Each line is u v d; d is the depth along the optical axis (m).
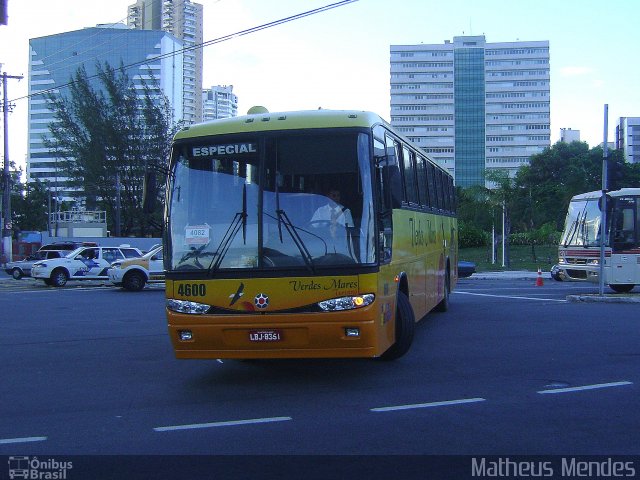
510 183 43.09
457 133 140.12
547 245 54.88
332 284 8.09
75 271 30.02
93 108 55.41
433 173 14.66
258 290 8.19
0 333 14.38
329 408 7.69
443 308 16.56
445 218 16.44
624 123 140.75
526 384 8.86
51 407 7.96
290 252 8.19
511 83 139.75
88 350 12.13
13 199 73.50
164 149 56.28
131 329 14.89
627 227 21.00
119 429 6.96
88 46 124.56
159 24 156.12
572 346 11.78
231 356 8.34
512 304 18.86
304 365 10.36
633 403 7.84
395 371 9.77
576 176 59.56
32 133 162.25
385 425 6.96
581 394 8.30
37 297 24.05
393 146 10.24
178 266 8.48
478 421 7.09
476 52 140.50
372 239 8.23
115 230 61.09
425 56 140.50
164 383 9.27
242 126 8.72
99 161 55.31
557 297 21.03
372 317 8.09
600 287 19.78
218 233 8.42
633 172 65.12
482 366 10.08
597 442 6.34
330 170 8.38
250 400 8.16
